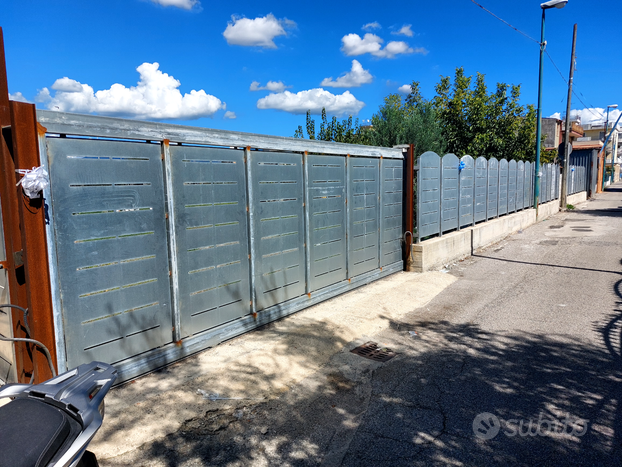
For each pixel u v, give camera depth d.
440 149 13.16
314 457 3.00
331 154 6.54
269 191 5.40
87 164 3.52
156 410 3.49
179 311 4.36
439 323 5.84
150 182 4.02
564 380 4.11
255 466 2.90
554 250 11.13
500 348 4.93
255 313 5.27
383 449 3.08
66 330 3.44
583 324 5.65
